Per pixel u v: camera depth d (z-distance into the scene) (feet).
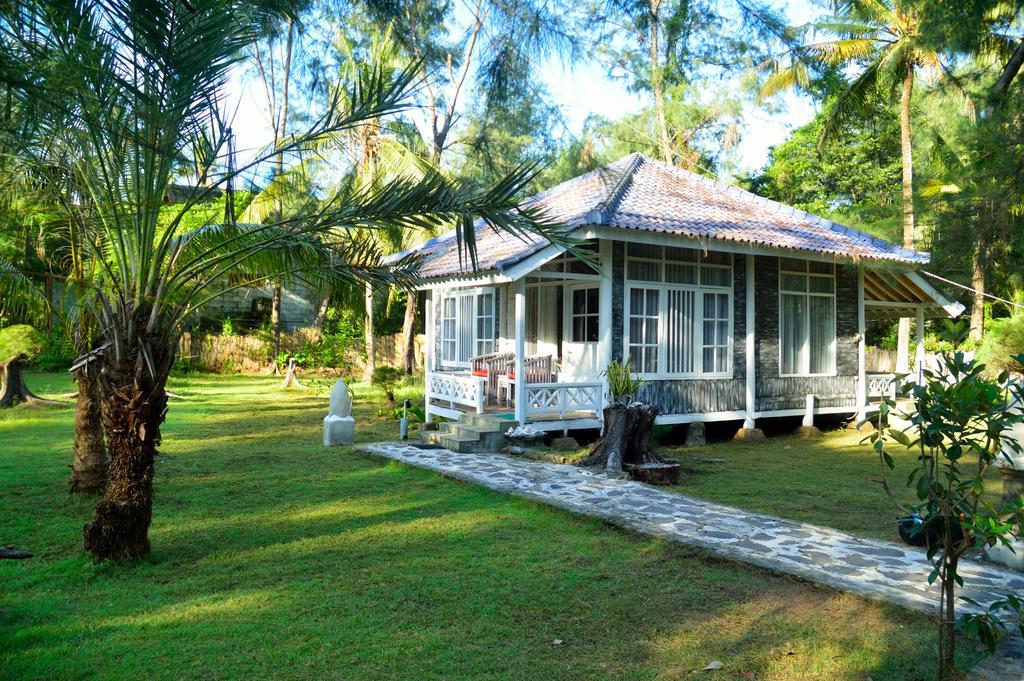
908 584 18.06
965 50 42.83
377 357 101.45
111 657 14.07
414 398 65.62
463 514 25.80
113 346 19.70
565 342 46.03
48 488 28.76
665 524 23.79
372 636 15.17
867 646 14.85
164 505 26.84
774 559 20.02
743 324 46.98
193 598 17.38
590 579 18.84
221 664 13.82
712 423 49.29
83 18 13.41
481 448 38.75
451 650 14.55
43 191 20.79
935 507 13.66
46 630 15.33
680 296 44.55
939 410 12.87
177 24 16.10
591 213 37.14
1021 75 50.26
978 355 46.29
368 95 19.52
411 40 21.75
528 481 30.55
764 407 47.65
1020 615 15.80
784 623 16.05
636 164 52.39
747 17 19.71
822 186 109.91
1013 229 40.29
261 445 41.27
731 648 14.78
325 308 95.96
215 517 25.16
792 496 29.63
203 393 71.46
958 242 42.73
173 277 19.76
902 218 46.11
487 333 49.24
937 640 15.06
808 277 50.08
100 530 19.76
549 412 41.42
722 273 46.19
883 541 22.21
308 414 55.88
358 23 21.95
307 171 23.02
